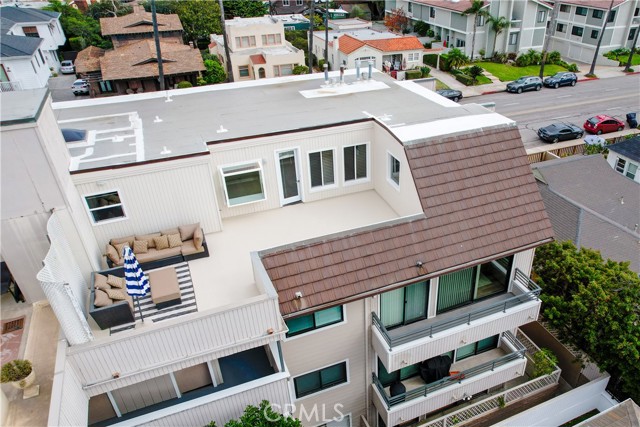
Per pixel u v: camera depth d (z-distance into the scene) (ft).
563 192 82.33
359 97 63.31
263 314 36.11
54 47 206.28
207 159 46.16
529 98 170.30
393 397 47.06
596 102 163.84
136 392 38.01
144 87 173.68
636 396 55.52
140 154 45.75
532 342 64.90
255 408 36.09
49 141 36.63
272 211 54.60
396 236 44.70
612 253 68.80
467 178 47.62
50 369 33.50
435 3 230.27
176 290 40.11
